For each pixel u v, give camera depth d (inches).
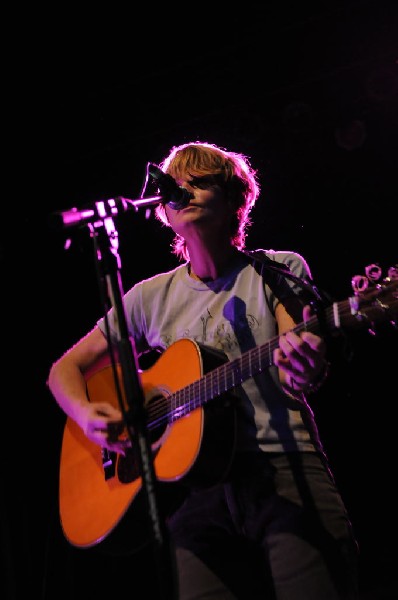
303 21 257.4
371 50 259.0
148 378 142.3
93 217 124.5
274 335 132.6
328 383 271.6
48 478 281.4
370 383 269.4
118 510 137.3
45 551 274.4
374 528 273.6
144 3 248.5
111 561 270.2
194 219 139.5
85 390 155.4
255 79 268.1
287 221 268.2
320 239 267.1
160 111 273.1
